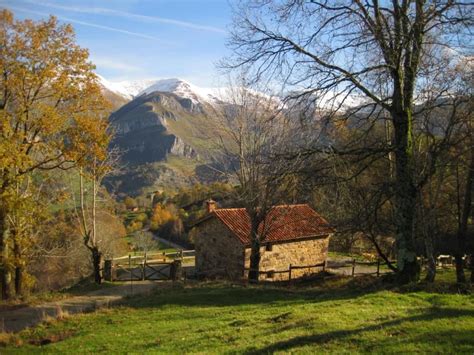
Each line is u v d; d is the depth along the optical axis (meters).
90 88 23.12
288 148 14.90
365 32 12.88
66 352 11.58
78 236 35.88
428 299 12.16
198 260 31.08
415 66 13.65
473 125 16.53
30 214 23.45
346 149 14.05
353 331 9.01
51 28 22.31
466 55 13.64
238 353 8.62
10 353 12.20
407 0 13.23
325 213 18.64
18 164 20.41
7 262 22.28
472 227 28.05
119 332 13.09
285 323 10.72
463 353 7.32
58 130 22.33
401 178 14.16
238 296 17.61
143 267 24.94
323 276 24.03
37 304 19.25
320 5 13.06
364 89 13.57
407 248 14.36
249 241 27.39
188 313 14.86
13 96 22.06
